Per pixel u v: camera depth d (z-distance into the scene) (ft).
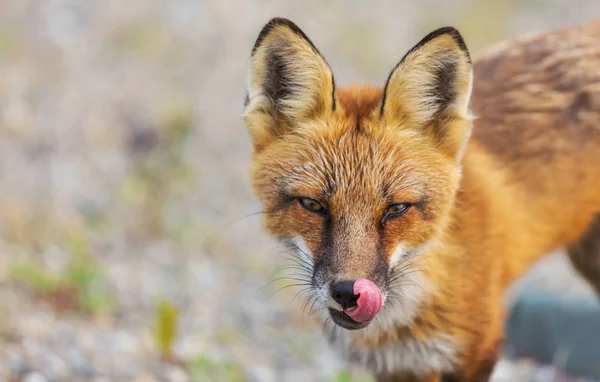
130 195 51.42
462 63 24.31
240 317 42.68
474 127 29.07
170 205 53.06
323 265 23.45
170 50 66.85
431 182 24.38
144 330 38.17
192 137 59.72
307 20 74.13
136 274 44.86
